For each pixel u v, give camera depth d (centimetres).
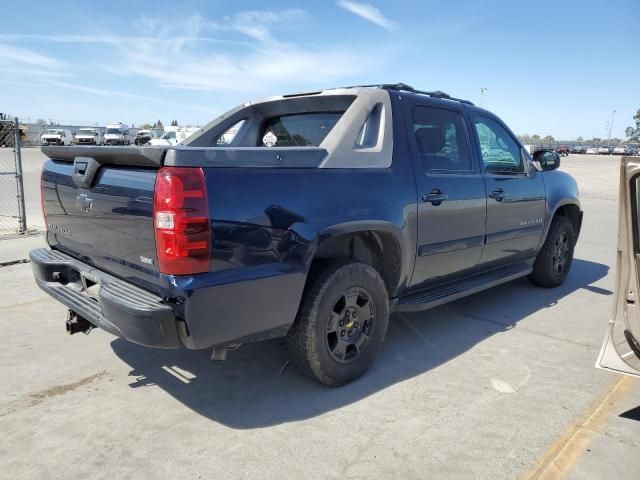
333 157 330
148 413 308
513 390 337
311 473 251
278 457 264
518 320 477
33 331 441
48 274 364
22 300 524
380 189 349
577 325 464
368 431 288
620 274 279
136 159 277
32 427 292
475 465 257
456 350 405
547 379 353
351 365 342
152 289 277
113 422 298
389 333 442
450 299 413
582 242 905
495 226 461
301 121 454
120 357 389
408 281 386
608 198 1680
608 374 362
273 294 289
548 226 543
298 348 322
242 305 277
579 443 275
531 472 251
